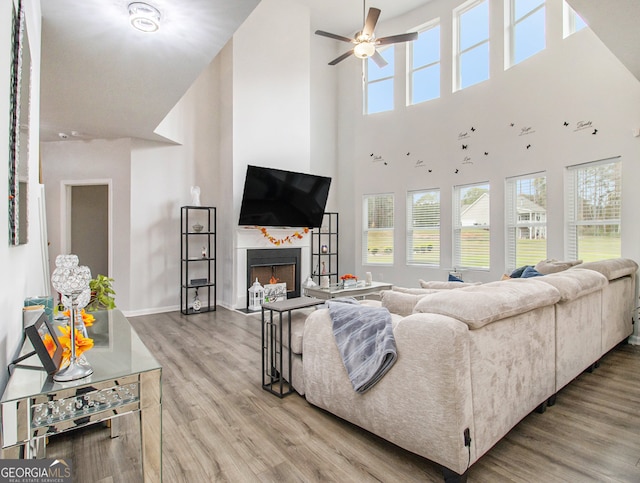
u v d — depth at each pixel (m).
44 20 2.32
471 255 5.73
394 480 1.65
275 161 6.00
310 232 6.68
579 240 4.34
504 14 5.18
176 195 5.64
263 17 5.92
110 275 5.28
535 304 1.96
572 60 4.30
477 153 5.52
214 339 4.03
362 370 1.90
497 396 1.76
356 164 7.18
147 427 1.24
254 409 2.36
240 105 5.66
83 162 5.32
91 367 1.27
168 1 2.13
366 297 5.76
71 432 2.15
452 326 1.55
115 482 1.70
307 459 1.82
